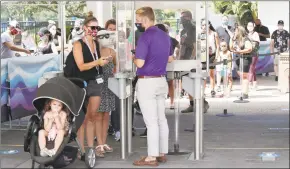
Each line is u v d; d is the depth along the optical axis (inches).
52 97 243.8
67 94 245.8
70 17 528.1
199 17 283.1
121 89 272.1
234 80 633.0
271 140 324.5
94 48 271.9
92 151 260.2
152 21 255.9
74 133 255.0
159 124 266.4
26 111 373.7
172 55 275.7
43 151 243.3
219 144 314.8
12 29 419.2
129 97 287.3
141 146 313.3
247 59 502.3
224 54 512.1
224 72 524.4
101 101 282.8
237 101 490.9
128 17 284.2
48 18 530.0
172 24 285.9
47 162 239.1
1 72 350.9
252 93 546.9
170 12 286.8
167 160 275.4
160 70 257.0
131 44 288.2
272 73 692.7
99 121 285.7
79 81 263.9
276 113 425.1
